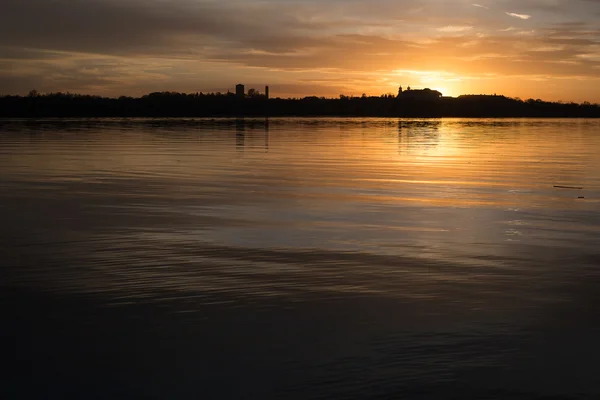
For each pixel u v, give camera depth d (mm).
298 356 7625
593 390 6824
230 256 12398
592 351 7781
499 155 39594
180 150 41438
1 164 31234
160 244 13414
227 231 14820
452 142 55094
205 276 10977
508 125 111125
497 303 9562
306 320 8820
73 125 85500
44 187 22609
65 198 19938
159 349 7824
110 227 15234
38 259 12062
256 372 7211
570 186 23688
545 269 11523
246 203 19078
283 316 8977
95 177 25891
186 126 85500
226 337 8211
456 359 7555
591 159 36469
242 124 96625
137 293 10000
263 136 61062
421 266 11703
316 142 52594
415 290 10219
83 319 8828
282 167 30672
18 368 7312
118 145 45719
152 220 16188
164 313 9094
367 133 72125
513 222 16172
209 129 76000
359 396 6691
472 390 6820
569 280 10797
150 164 31703
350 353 7711
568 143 53844
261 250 12906
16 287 10258
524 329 8492
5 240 13742
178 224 15656
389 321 8781
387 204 19062
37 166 30297
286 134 65938
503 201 19781
